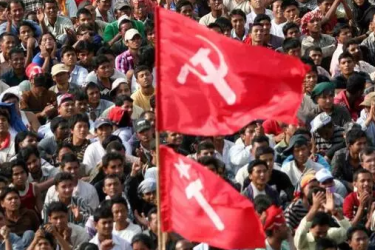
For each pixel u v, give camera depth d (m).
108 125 50.53
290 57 36.03
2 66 57.72
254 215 36.12
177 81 36.41
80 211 47.75
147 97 55.62
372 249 46.16
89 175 49.81
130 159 50.34
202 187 36.34
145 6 63.69
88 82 55.66
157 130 36.50
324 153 52.44
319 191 46.12
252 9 63.41
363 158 49.19
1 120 51.19
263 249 44.19
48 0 62.16
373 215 46.78
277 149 50.91
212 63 36.25
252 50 36.16
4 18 61.97
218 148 50.88
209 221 36.31
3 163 49.03
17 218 47.06
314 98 54.59
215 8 63.03
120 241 45.66
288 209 46.91
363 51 60.94
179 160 36.50
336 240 45.44
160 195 36.66
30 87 55.53
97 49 58.62
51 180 48.38
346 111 54.59
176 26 36.38
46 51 57.78
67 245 45.22
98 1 64.00
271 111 36.19
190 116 36.41
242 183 48.50
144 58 57.91
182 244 43.69
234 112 36.25
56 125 51.38
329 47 60.59
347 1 64.06
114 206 45.59
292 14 62.03
